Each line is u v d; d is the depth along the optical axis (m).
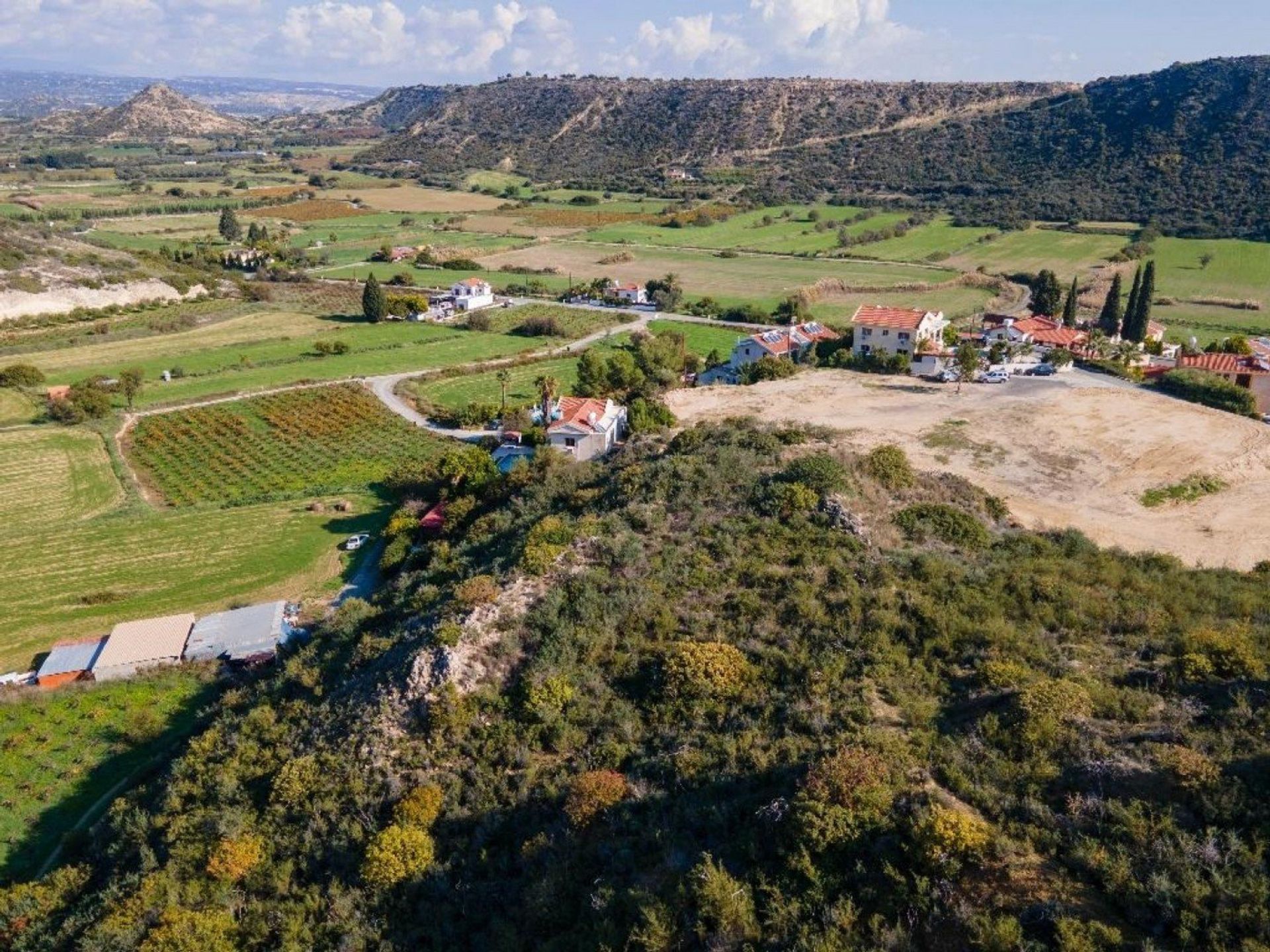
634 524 39.50
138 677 47.47
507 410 90.50
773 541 37.09
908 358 89.25
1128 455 60.50
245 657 48.34
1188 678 26.11
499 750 28.69
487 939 22.23
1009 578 34.66
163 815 31.20
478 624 32.97
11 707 45.00
